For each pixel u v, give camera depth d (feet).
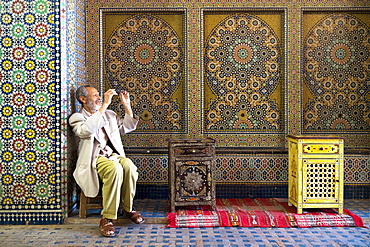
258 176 15.19
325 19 15.35
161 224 12.50
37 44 12.37
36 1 12.32
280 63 15.33
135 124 13.53
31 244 10.66
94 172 12.06
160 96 15.39
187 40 15.08
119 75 15.37
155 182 15.23
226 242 10.78
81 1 14.58
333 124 15.29
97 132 12.48
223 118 15.35
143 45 15.38
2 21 12.37
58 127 12.42
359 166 15.17
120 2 15.08
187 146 12.78
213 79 15.34
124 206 12.28
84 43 14.99
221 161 15.21
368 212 13.21
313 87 15.30
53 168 12.50
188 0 15.08
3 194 12.52
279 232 11.71
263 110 15.33
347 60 15.35
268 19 15.33
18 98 12.41
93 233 11.60
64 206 12.60
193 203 12.80
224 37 15.37
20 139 12.44
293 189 13.34
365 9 15.16
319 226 12.25
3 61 12.37
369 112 15.34
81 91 12.78
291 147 13.51
